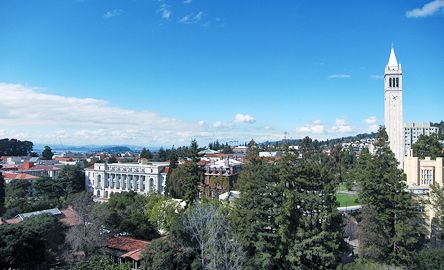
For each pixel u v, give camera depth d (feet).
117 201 323.37
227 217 208.44
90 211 240.94
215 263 172.96
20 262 183.11
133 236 256.11
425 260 188.44
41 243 196.13
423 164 325.01
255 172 202.69
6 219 274.77
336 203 195.52
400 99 536.01
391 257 198.70
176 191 385.91
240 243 179.63
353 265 186.09
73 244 213.87
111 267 159.22
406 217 206.80
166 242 192.75
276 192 192.44
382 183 209.26
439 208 234.99
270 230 190.90
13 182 462.19
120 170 590.14
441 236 232.53
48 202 360.28
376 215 202.18
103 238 225.15
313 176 198.90
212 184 421.59
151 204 289.94
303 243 180.65
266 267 181.78
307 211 198.39
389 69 539.29
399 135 533.55
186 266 190.08
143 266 191.01
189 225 196.44
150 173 565.53
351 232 234.58
